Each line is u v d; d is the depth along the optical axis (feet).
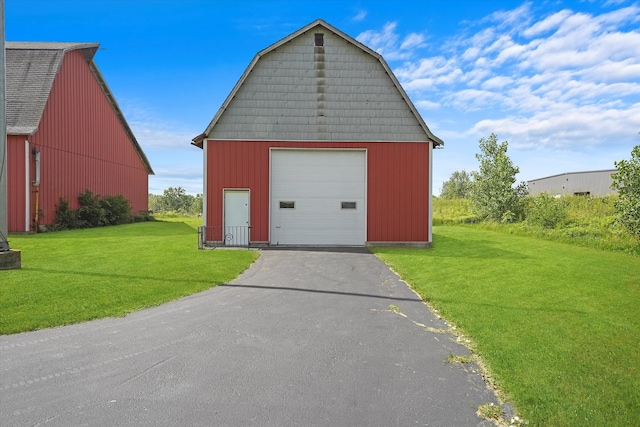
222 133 50.06
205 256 38.96
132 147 106.22
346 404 11.59
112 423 10.42
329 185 51.11
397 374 13.62
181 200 173.68
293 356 15.05
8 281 25.61
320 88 50.88
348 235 51.13
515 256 40.83
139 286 25.23
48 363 14.06
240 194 50.42
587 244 48.78
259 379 13.10
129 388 12.34
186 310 20.80
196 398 11.80
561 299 23.67
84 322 18.56
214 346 15.88
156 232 66.85
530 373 13.60
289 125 50.60
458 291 25.63
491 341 16.56
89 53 79.77
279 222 50.72
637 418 10.96
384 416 10.97
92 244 47.34
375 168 50.93
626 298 24.03
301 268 34.35
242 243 50.24
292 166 50.93
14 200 60.64
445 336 17.46
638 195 45.21
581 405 11.58
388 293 25.35
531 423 10.66
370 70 51.26
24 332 17.10
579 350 15.72
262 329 18.02
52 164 68.39
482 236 61.41
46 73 68.13
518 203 77.66
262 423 10.55
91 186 83.46
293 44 50.88
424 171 51.13
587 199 74.28
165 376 13.20
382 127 51.01
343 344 16.35
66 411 10.98
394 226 50.88
